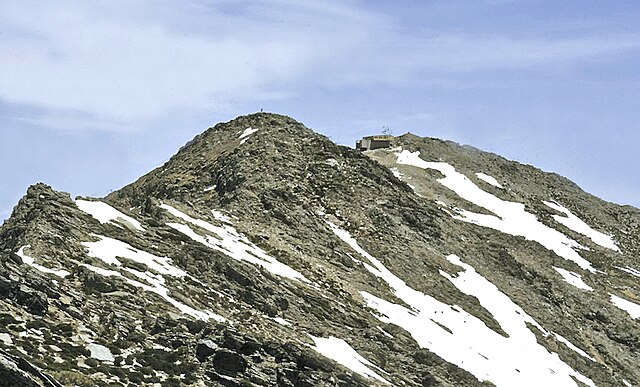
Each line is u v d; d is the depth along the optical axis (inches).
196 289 2682.1
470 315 3750.0
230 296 2780.5
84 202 2979.8
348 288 3383.4
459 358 3248.0
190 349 2230.6
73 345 2042.3
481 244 4611.2
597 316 4485.7
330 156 4483.3
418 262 3978.8
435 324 3469.5
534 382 3395.7
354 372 2625.5
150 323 2284.7
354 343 2940.5
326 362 2561.5
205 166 4451.3
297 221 3740.2
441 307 3673.7
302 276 3277.6
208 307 2593.5
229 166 4232.3
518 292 4256.9
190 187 4271.7
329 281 3339.1
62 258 2495.1
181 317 2381.9
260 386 2183.8
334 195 4158.5
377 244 3919.8
